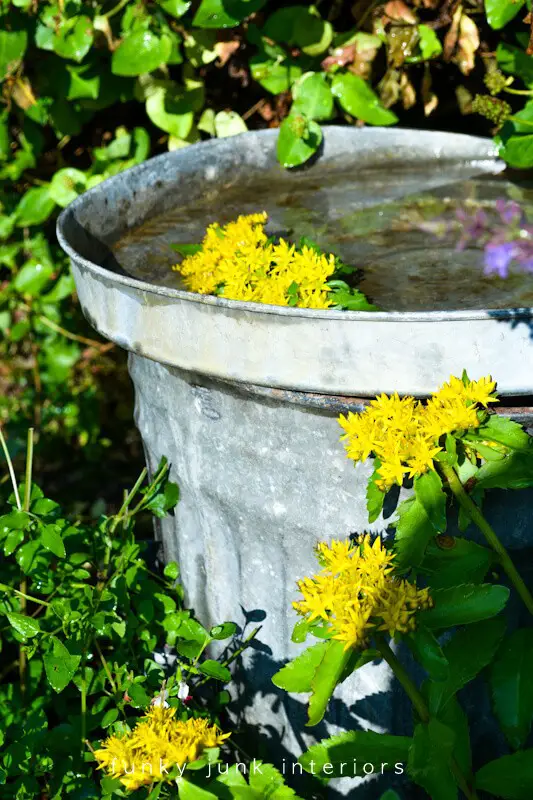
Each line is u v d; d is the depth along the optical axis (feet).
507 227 5.28
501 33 5.78
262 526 4.79
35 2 5.65
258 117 6.14
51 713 5.20
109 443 7.09
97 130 6.31
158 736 4.42
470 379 4.37
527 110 5.41
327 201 5.50
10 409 6.98
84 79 5.87
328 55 5.73
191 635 5.04
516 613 4.73
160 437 5.00
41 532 4.87
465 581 4.38
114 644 5.08
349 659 4.31
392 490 4.57
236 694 5.08
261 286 4.69
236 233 4.89
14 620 4.76
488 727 4.85
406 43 5.64
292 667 4.42
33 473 6.86
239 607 4.99
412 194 5.54
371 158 5.67
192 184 5.49
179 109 5.89
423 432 4.36
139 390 5.06
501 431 4.36
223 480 4.79
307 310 4.34
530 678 4.47
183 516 5.05
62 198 6.04
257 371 4.46
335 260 4.95
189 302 4.48
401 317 4.30
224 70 6.03
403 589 4.27
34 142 6.13
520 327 4.33
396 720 4.82
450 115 6.19
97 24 5.66
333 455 4.58
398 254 5.12
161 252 5.14
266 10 5.82
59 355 6.88
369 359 4.36
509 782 4.37
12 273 6.71
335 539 4.69
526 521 4.60
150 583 5.11
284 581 4.84
